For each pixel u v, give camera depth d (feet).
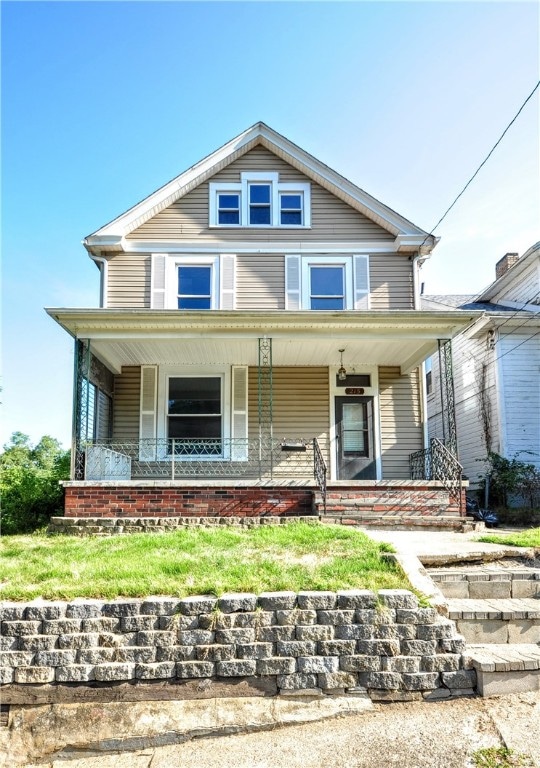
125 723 12.28
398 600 13.29
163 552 18.13
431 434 59.67
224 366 39.83
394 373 40.47
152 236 40.27
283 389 40.04
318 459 30.66
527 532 23.95
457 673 12.76
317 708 12.37
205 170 40.91
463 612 14.48
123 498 29.66
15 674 12.69
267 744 11.42
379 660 12.82
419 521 28.22
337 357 38.55
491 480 42.19
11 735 12.28
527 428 45.34
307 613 13.09
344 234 40.93
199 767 11.00
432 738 11.06
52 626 12.97
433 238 39.50
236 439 38.81
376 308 40.01
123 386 39.34
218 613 13.07
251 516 29.68
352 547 17.53
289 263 40.37
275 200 41.45
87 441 32.12
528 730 11.14
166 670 12.65
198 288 40.16
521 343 46.70
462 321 32.32
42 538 26.78
